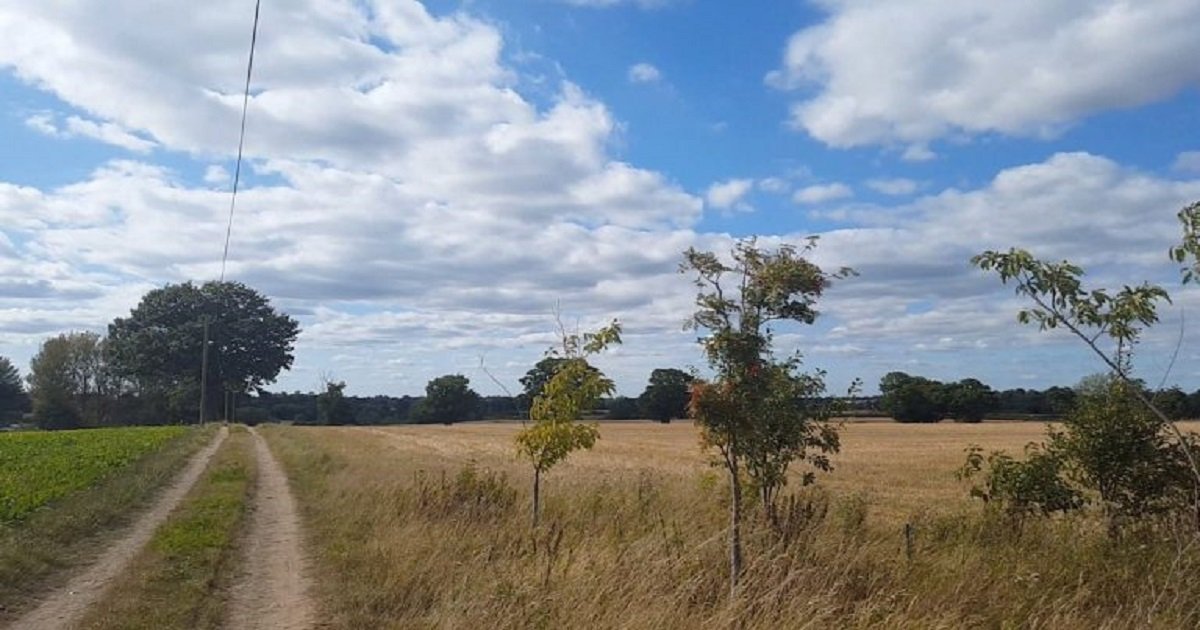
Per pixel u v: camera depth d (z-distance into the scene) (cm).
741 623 789
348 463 3250
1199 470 909
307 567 1287
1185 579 838
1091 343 752
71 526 1561
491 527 1423
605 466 3338
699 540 1098
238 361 11219
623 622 793
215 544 1430
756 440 890
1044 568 938
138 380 11231
